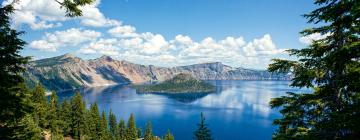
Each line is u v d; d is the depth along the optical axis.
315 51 13.39
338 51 10.95
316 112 14.18
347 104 11.78
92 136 89.12
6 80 13.88
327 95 13.76
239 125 174.62
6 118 14.57
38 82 66.25
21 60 14.51
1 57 13.51
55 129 73.38
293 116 15.20
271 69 14.63
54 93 81.94
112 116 116.81
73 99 86.25
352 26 11.77
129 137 106.94
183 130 169.25
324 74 13.66
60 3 12.80
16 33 14.16
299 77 13.96
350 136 11.20
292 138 14.36
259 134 152.50
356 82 10.98
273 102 15.99
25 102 16.41
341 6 10.79
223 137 147.38
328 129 12.02
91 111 94.38
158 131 167.50
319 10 12.08
